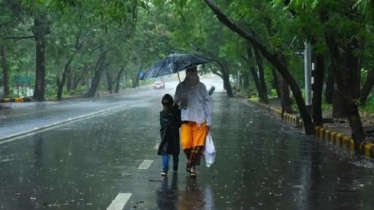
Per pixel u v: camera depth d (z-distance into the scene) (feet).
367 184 39.73
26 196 35.01
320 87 79.25
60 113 127.65
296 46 73.15
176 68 41.29
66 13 83.76
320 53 63.57
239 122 102.32
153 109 145.28
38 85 205.36
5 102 193.67
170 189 37.52
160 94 299.99
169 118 42.65
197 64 42.01
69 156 53.72
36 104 177.78
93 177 41.98
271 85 223.92
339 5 51.96
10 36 164.86
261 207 32.40
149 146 62.28
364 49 78.95
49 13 159.22
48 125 90.89
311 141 69.92
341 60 57.67
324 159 52.85
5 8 139.03
